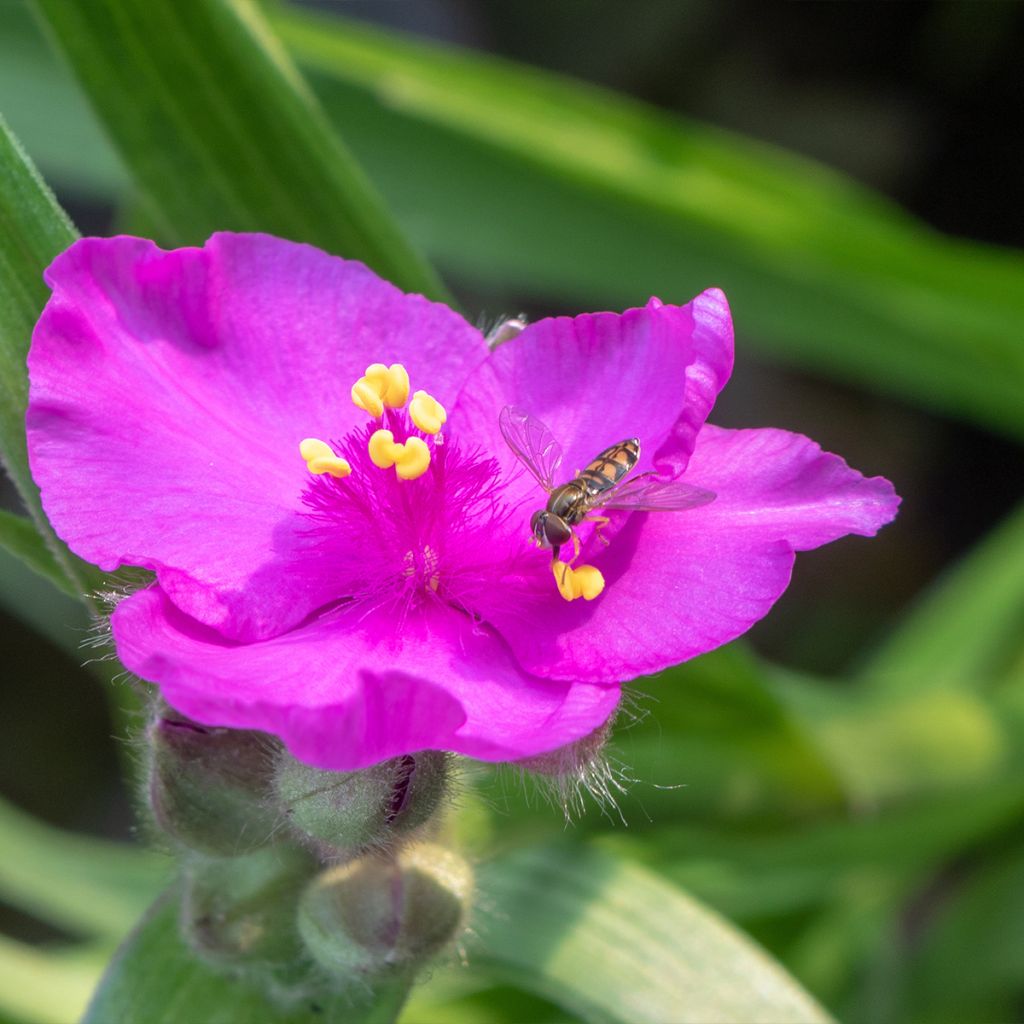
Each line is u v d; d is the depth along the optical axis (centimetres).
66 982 23
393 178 24
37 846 24
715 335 18
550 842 21
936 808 24
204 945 19
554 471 19
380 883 19
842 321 25
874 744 23
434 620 19
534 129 24
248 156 21
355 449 19
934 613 29
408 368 19
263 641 19
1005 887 24
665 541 19
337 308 19
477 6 39
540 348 19
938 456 37
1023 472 37
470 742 17
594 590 18
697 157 24
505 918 21
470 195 24
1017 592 27
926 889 29
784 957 25
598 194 24
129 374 19
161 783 19
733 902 24
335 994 19
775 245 24
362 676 17
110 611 19
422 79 24
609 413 19
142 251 19
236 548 19
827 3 38
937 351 25
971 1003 24
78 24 20
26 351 19
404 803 18
